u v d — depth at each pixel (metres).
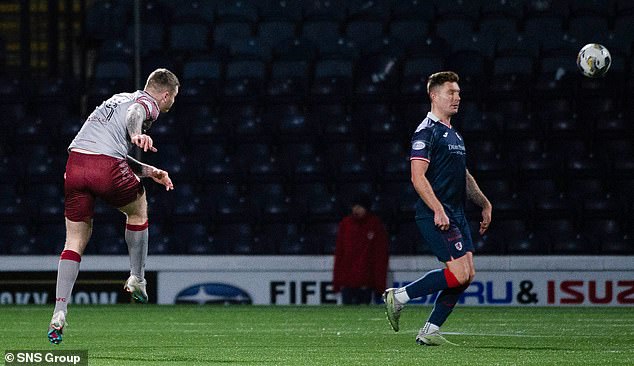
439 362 25.45
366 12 76.38
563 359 26.12
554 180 65.88
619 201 64.25
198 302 58.91
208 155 69.12
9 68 75.81
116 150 28.47
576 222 64.12
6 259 59.97
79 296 59.28
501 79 70.12
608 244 62.44
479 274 56.84
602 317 45.28
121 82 72.12
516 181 66.00
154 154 68.81
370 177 66.62
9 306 56.28
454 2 76.25
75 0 78.00
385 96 70.31
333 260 57.88
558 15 74.12
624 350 28.64
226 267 58.81
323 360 26.08
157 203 66.38
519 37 73.31
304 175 67.19
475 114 68.81
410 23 75.12
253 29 76.25
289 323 42.16
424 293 29.44
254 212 65.69
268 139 69.31
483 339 32.97
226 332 37.22
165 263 59.22
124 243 64.38
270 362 25.64
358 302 56.47
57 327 26.91
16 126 71.06
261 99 71.38
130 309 52.69
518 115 69.00
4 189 68.44
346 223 56.12
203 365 24.89
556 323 41.41
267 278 58.62
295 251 63.62
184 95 71.62
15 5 75.88
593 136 67.31
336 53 73.44
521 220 64.19
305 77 72.25
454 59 71.69
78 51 76.88
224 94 71.69
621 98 69.00
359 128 68.94
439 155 28.95
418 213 29.36
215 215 65.81
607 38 72.31
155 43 75.25
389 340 32.75
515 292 56.66
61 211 67.00
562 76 69.75
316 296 58.31
